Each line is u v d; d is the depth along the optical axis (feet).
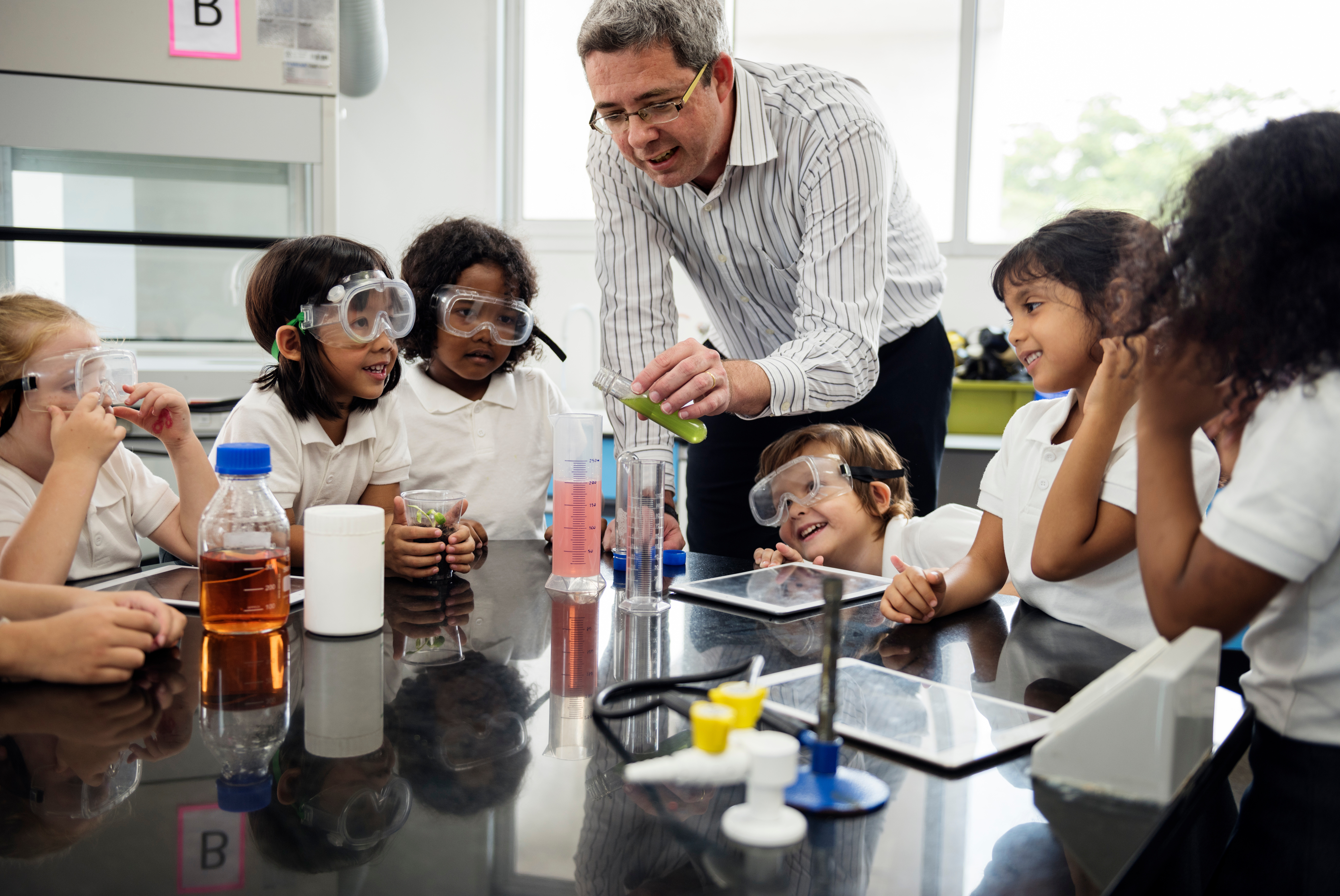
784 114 5.09
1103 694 2.14
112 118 7.53
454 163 11.39
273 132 7.84
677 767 1.85
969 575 3.97
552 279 11.93
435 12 11.14
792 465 5.07
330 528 3.13
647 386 4.14
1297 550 2.29
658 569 3.62
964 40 10.66
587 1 11.66
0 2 7.22
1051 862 1.77
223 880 1.65
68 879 1.64
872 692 2.66
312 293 4.77
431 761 2.18
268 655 2.97
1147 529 2.59
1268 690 2.79
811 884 1.68
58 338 3.92
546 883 1.67
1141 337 2.83
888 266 6.00
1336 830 2.50
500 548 4.90
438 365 6.23
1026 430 4.34
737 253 5.68
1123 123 10.53
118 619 2.73
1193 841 2.58
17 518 3.92
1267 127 2.49
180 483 4.22
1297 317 2.35
